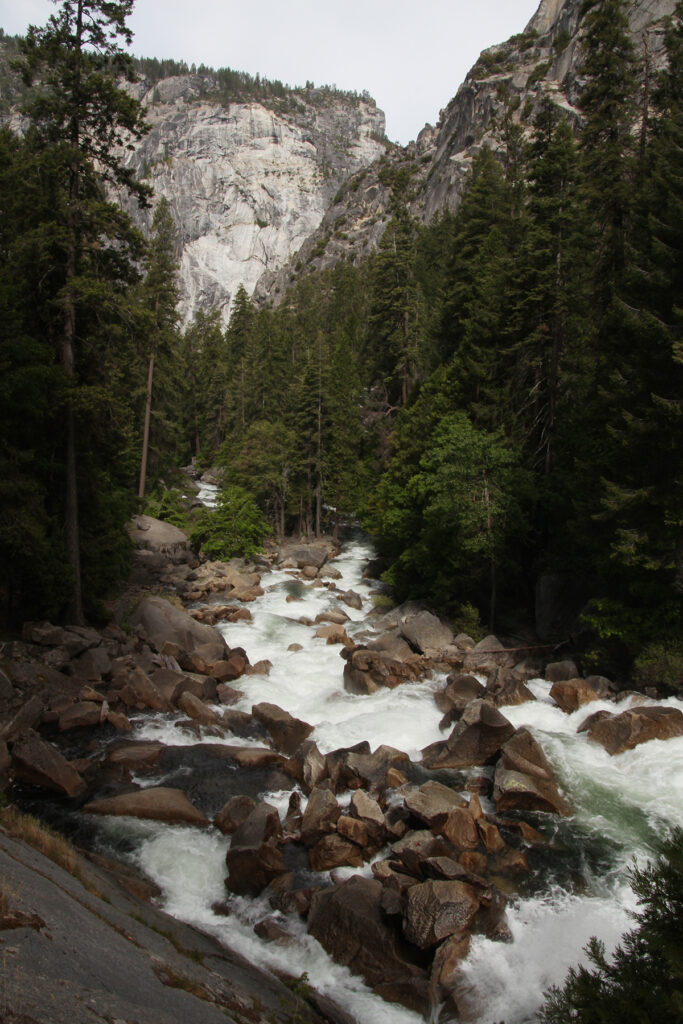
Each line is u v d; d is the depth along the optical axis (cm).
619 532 1959
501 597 3069
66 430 2405
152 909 1049
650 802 1448
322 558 4591
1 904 622
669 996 579
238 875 1186
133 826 1340
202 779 1555
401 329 4556
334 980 980
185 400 9119
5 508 2120
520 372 3150
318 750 1606
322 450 5244
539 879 1186
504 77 12281
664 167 1991
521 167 6288
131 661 2188
